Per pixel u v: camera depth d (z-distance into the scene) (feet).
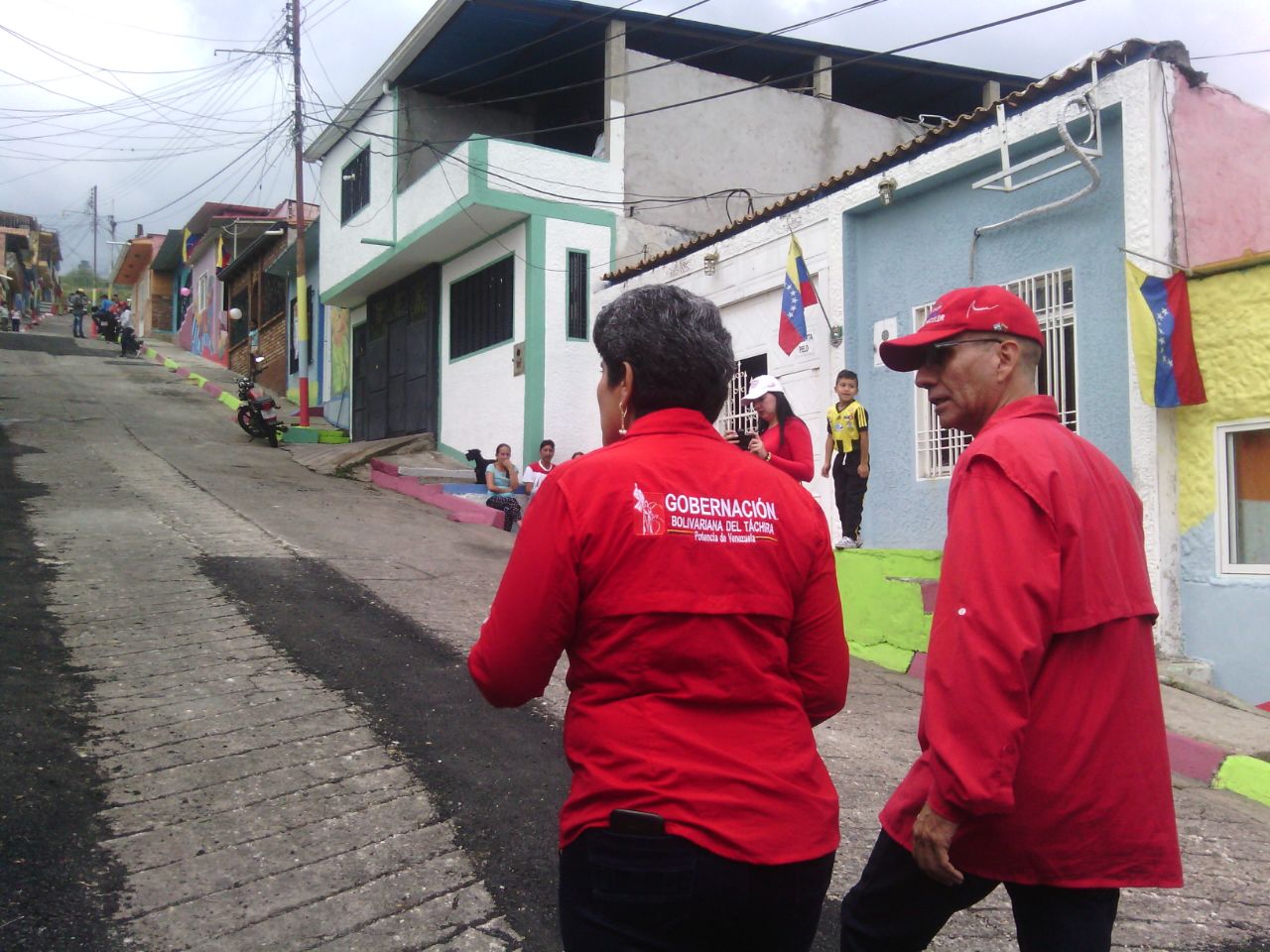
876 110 59.00
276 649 20.18
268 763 15.14
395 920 11.45
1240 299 22.26
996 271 28.07
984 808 6.97
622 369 7.41
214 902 11.59
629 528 6.62
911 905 8.18
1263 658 21.91
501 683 6.89
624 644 6.57
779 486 7.31
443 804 14.19
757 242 36.45
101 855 12.38
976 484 7.47
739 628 6.69
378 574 27.66
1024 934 7.72
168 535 29.94
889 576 25.73
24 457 43.45
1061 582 7.30
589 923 6.46
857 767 17.03
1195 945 12.00
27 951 10.38
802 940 6.72
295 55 64.95
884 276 31.76
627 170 48.44
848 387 28.40
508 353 48.70
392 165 54.44
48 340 110.83
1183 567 23.41
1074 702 7.39
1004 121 26.50
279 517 35.55
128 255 150.92
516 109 57.41
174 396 75.82
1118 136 24.86
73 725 15.96
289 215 88.99
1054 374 26.50
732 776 6.44
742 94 50.52
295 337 81.05
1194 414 23.18
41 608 21.77
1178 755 18.70
